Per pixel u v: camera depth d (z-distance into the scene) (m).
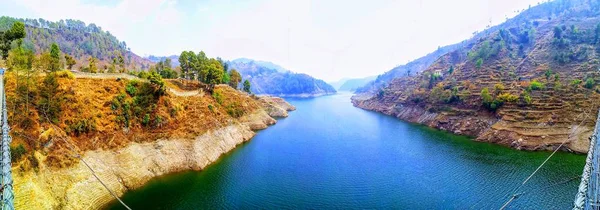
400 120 166.00
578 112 98.31
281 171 77.19
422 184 67.44
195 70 128.12
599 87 105.50
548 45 156.12
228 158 86.81
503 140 101.06
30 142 50.78
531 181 65.94
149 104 78.12
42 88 60.44
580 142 89.12
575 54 135.50
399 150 98.19
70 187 52.19
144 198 59.44
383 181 69.88
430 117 146.25
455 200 58.75
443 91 150.38
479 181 67.50
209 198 60.16
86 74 74.44
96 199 55.03
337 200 60.19
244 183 68.56
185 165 75.12
